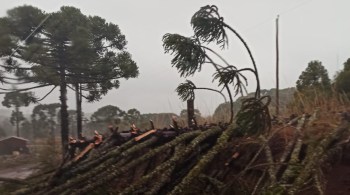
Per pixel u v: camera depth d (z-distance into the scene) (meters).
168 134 4.61
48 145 6.01
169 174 3.73
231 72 4.16
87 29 15.43
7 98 12.93
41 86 14.05
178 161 3.94
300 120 4.17
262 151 3.88
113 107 16.64
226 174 3.88
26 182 4.27
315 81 7.35
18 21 13.87
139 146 4.29
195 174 3.43
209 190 3.69
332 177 3.32
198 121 5.98
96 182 3.84
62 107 15.36
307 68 7.52
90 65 15.47
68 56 14.76
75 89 16.38
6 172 8.63
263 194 2.99
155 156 4.50
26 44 13.20
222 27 4.04
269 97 3.50
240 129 3.71
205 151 4.25
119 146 4.61
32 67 13.37
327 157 3.27
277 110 5.23
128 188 3.58
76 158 4.41
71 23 15.15
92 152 4.57
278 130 3.88
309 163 3.07
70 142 5.28
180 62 4.18
